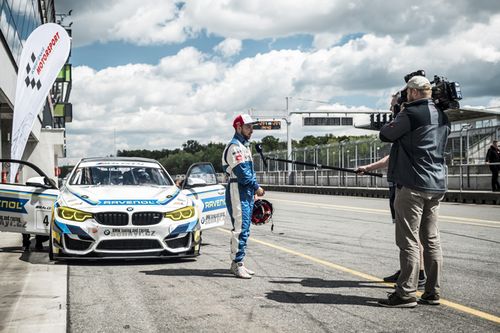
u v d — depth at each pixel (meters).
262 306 4.46
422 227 4.62
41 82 11.51
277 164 43.12
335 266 6.40
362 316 4.16
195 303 4.56
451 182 23.58
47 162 40.28
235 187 5.75
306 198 25.23
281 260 6.88
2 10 17.25
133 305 4.48
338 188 31.20
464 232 10.01
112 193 6.87
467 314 4.23
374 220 12.85
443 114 4.67
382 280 5.57
